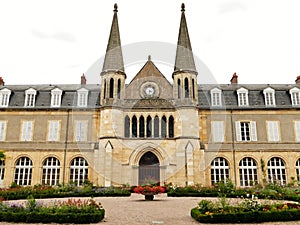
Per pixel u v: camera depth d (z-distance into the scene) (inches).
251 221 427.8
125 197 834.2
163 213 508.1
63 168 1190.3
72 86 1401.3
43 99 1289.4
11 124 1245.1
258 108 1254.9
